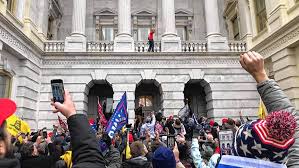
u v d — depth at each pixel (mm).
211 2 24641
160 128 14531
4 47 16672
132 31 29375
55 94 2271
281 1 19578
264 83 2457
